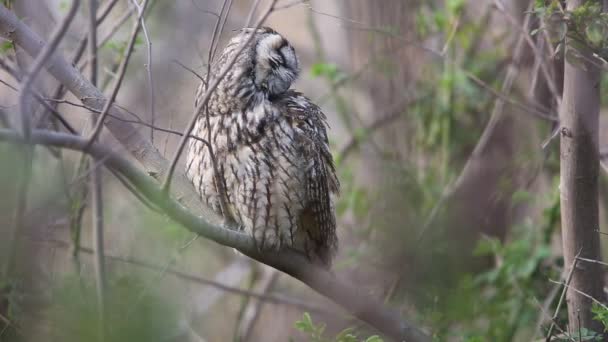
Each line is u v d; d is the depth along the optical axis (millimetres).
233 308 15500
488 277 11617
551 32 7965
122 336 6996
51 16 10453
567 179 8211
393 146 14117
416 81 14102
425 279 12656
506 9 11008
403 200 13406
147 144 7965
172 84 11312
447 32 13430
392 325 8578
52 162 9852
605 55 7645
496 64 13812
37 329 9062
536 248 11766
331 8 14656
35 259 9195
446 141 13703
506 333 11281
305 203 8602
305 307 12328
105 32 10844
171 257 10289
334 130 15914
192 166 8539
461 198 13656
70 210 9453
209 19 15500
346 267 12984
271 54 8570
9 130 5859
